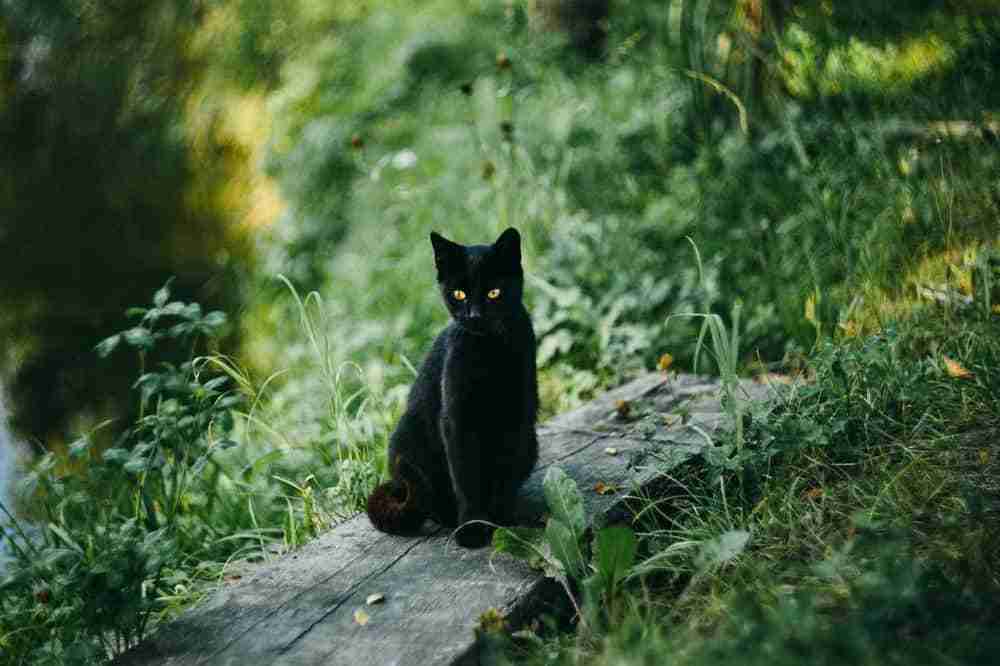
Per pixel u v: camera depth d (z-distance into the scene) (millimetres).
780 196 5512
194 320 3799
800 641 2211
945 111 5441
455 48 10312
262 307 7918
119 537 3082
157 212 9781
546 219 6203
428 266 6906
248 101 10898
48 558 2979
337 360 6121
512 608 2789
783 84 6102
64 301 8836
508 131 6520
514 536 2932
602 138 6879
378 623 2779
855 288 4547
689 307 5039
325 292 7594
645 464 3570
